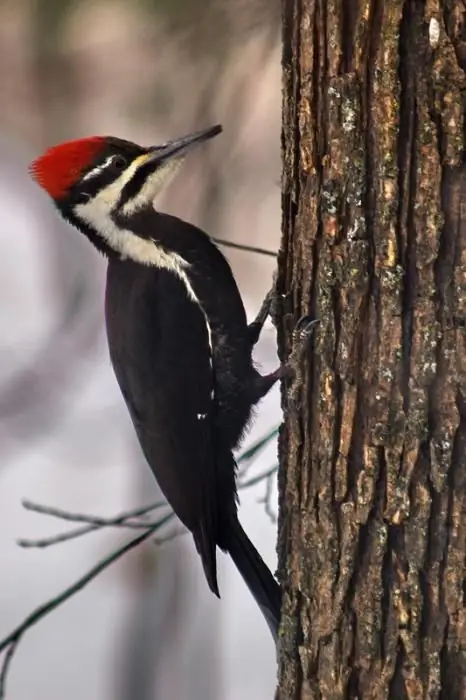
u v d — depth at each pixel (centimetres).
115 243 938
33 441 1711
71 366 1750
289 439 723
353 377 661
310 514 698
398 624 646
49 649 1454
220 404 915
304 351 696
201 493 902
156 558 1382
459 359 618
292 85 698
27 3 1260
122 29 1351
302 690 709
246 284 1731
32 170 963
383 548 650
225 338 912
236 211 1644
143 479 1614
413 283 628
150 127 1542
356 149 643
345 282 660
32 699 1358
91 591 1513
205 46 1248
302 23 673
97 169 935
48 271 1980
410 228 625
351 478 667
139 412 924
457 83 599
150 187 941
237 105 1356
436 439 627
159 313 906
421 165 615
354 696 671
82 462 1689
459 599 628
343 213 659
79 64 1597
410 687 644
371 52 631
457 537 627
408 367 634
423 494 633
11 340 1798
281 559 741
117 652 1388
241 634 1468
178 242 923
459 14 597
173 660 1360
